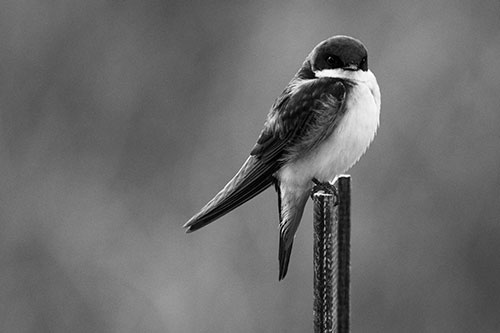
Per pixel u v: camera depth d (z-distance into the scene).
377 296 13.52
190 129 15.26
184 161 15.23
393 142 13.68
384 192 13.54
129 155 15.44
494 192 13.59
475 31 14.16
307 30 14.86
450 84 13.90
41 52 15.54
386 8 14.49
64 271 15.23
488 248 13.53
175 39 15.52
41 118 15.52
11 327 15.12
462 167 13.62
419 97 13.86
